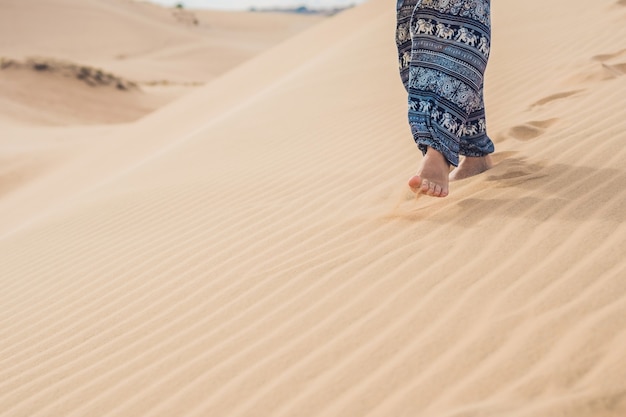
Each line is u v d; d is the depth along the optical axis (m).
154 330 2.97
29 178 16.53
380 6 19.33
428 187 3.07
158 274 3.65
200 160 6.65
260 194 4.66
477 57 3.23
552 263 2.53
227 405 2.25
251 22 119.38
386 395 2.06
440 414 1.89
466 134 3.47
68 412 2.49
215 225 4.23
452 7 3.20
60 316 3.48
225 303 3.03
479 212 3.14
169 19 102.25
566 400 1.79
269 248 3.54
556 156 3.58
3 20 76.19
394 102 6.51
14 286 4.26
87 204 6.16
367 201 3.90
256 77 17.34
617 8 7.15
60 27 77.62
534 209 3.00
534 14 8.31
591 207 2.88
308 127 6.52
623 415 1.71
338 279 2.91
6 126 28.41
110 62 68.31
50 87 37.97
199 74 68.12
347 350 2.37
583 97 4.59
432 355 2.19
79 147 18.48
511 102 5.14
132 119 37.66
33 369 2.93
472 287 2.53
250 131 7.20
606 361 1.91
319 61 11.59
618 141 3.54
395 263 2.91
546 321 2.18
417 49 3.25
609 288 2.26
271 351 2.50
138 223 4.82
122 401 2.46
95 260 4.26
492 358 2.09
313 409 2.10
